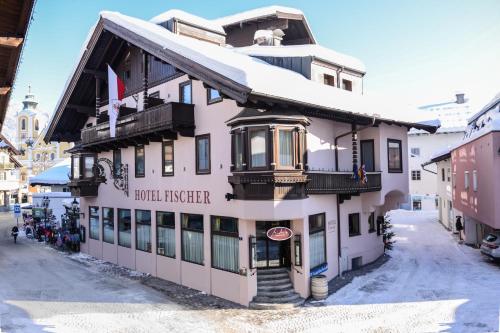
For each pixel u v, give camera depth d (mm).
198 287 17984
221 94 15039
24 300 16578
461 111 45438
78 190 26219
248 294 15539
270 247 16875
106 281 19703
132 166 22766
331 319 13719
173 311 15109
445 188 34062
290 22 26969
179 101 19375
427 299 15211
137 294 17391
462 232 27766
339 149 19375
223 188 16828
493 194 19672
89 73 24438
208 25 23062
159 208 20500
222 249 16938
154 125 18609
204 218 17766
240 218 15695
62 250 29031
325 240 17938
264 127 15070
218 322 13891
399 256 23047
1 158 60906
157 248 20688
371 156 20453
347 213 19828
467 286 16656
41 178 38719
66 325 13766
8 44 8992
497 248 20281
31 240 34188
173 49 16781
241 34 27578
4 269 22531
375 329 12656
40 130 85125
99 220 26031
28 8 8234
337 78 20969
